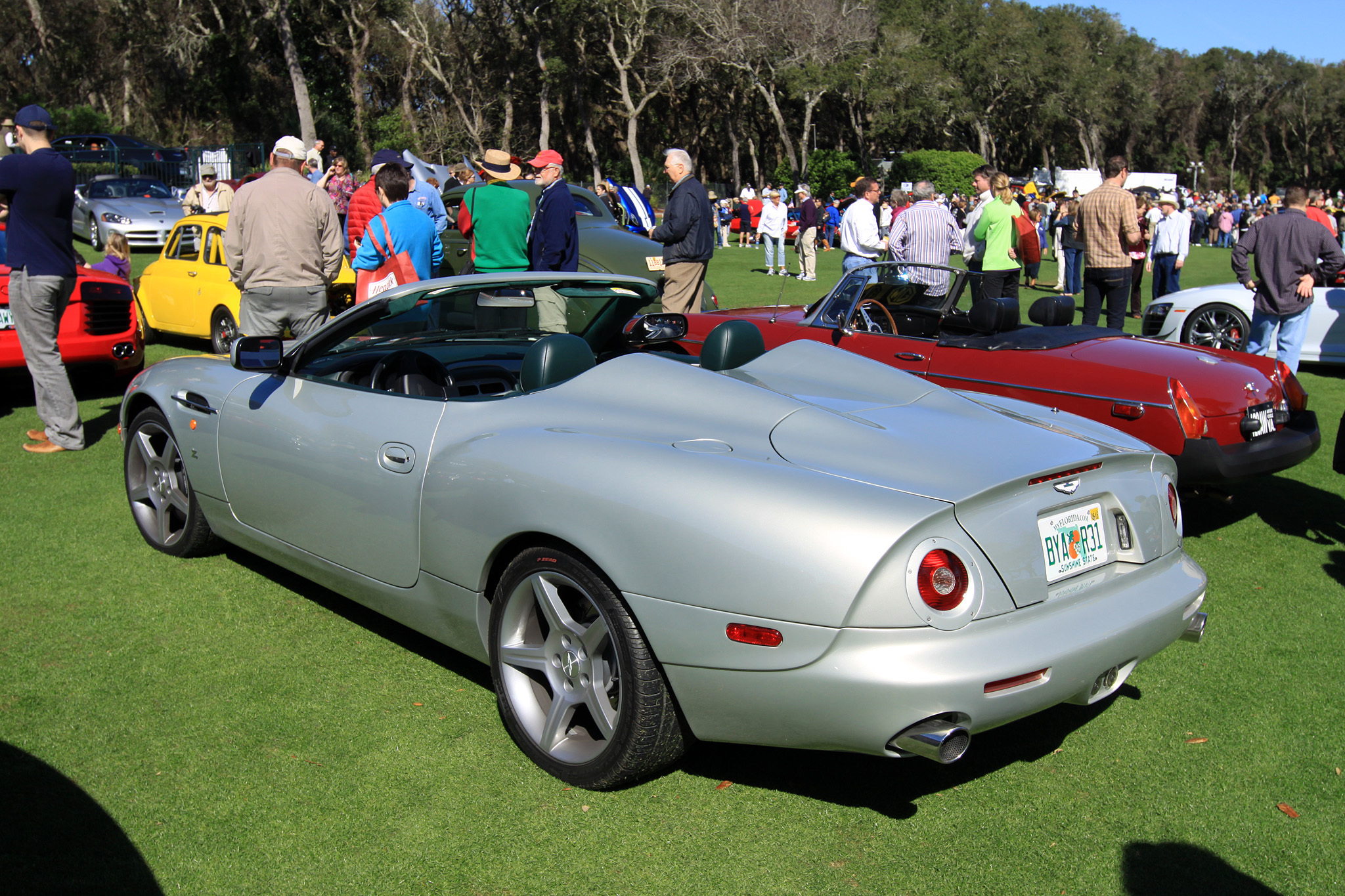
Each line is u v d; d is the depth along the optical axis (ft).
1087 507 8.48
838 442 8.39
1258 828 8.43
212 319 30.22
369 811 8.46
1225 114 374.63
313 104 163.12
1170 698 10.76
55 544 14.74
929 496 7.52
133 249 61.72
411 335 11.86
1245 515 17.60
